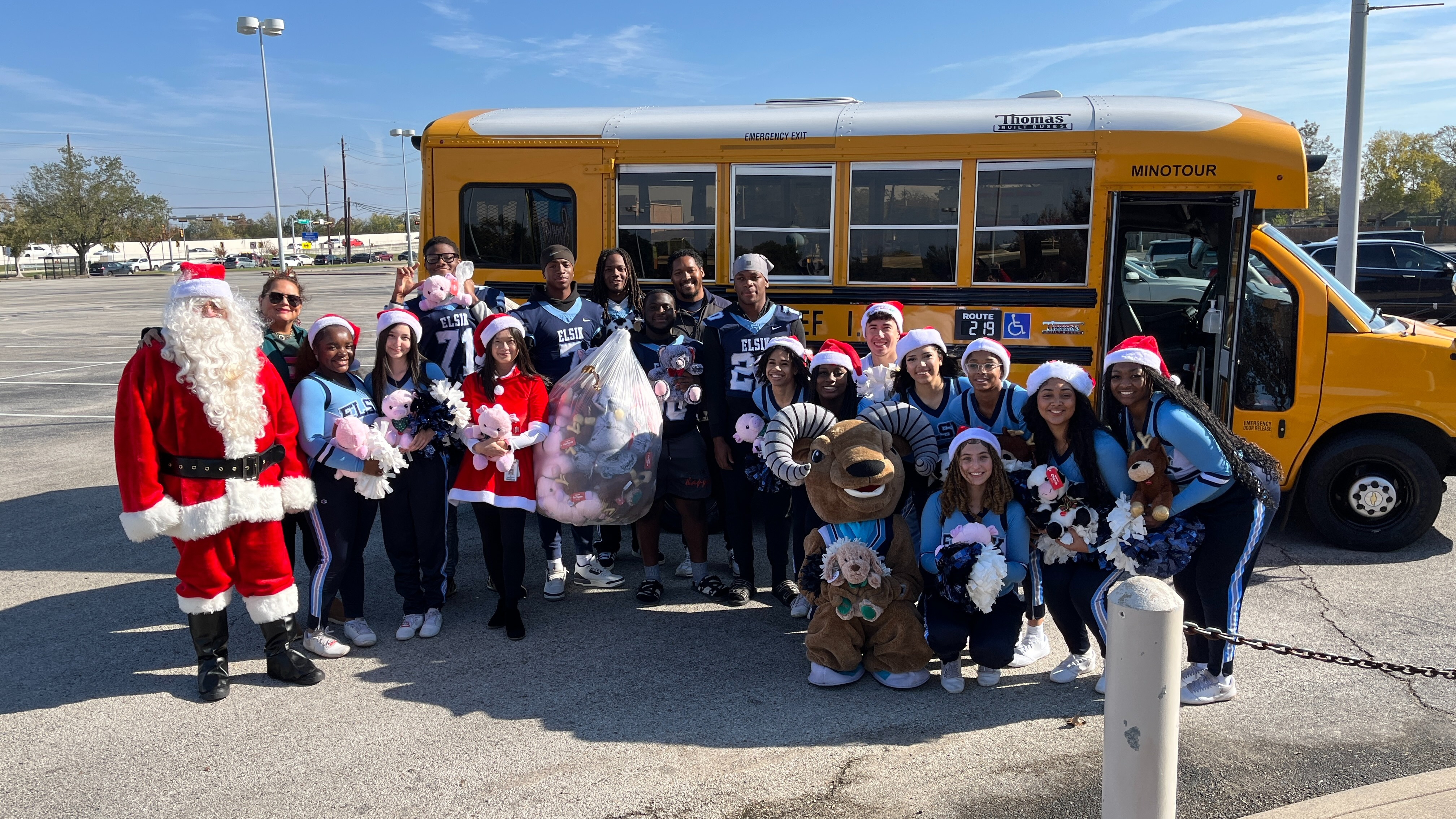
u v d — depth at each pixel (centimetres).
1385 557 572
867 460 389
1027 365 614
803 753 356
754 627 485
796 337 522
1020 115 601
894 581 407
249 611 412
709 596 527
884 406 432
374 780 339
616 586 550
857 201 624
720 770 344
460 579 569
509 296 668
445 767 348
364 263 8394
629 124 647
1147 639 253
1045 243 605
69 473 835
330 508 442
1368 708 385
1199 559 386
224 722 386
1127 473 382
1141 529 370
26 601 527
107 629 486
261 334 417
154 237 7688
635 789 332
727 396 507
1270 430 579
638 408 482
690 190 642
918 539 448
